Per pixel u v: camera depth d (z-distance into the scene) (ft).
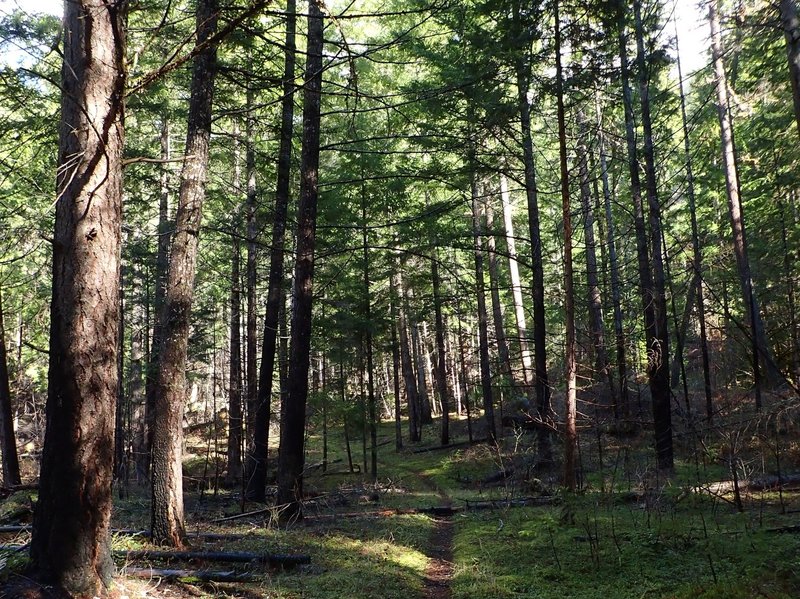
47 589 14.37
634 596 18.01
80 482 15.11
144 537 24.63
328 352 57.41
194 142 25.98
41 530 15.07
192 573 19.45
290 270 57.67
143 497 45.39
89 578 15.11
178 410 24.80
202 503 42.96
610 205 68.59
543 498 36.45
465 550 26.25
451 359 109.19
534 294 43.78
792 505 28.19
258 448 42.86
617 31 35.14
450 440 80.43
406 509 37.70
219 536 26.40
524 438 56.54
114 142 15.67
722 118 52.44
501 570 22.43
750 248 59.88
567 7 31.91
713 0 35.04
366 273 57.21
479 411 103.35
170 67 13.02
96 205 15.46
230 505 41.24
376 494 45.70
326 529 30.55
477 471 55.11
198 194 25.91
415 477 59.93
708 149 61.57
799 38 22.35
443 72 43.70
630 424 51.26
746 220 68.59
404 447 82.02
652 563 21.08
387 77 53.16
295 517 32.27
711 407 49.55
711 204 75.61
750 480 31.14
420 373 104.12
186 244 25.55
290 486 32.65
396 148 64.28
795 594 15.16
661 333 43.14
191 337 67.31
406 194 56.24
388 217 61.98
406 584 21.56
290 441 33.01
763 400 34.96
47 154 34.27
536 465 42.70
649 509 27.22
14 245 21.99
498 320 75.77
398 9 47.62
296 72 37.35
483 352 66.33
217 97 37.42
